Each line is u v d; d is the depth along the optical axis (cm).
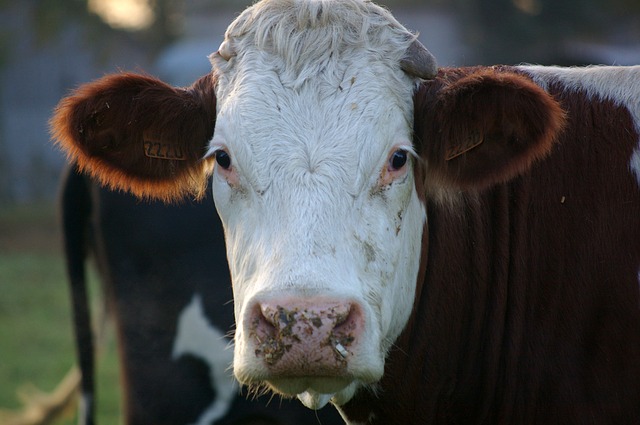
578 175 643
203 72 5034
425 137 598
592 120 654
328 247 525
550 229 641
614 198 634
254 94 571
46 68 5859
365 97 568
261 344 510
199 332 842
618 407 614
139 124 613
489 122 577
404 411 646
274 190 547
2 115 5625
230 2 6369
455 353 657
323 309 503
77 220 917
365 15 602
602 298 624
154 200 851
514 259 647
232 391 838
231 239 579
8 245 3316
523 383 639
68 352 1739
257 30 591
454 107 580
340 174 546
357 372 511
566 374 627
